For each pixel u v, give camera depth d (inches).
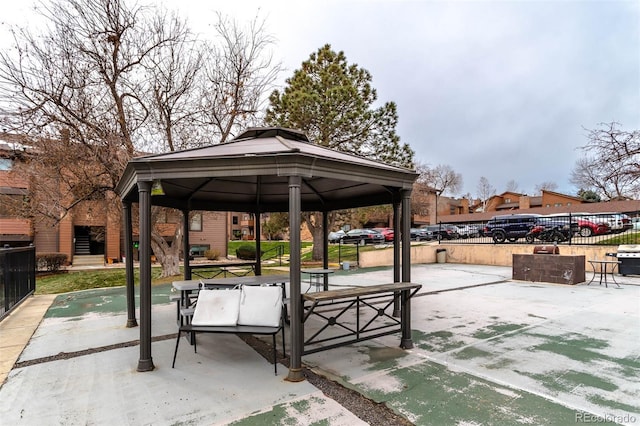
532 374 130.8
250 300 147.8
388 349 161.5
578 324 202.1
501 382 123.7
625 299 273.3
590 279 377.7
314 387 121.5
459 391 116.8
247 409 105.6
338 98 484.1
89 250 813.2
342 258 636.1
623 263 395.9
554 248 379.6
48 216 402.6
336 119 484.7
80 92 360.5
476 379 126.6
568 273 347.9
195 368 140.0
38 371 137.1
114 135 378.3
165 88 414.9
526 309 242.8
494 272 464.4
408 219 175.6
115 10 373.1
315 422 97.7
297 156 126.8
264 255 820.6
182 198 251.8
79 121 366.9
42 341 177.2
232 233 1560.0
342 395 115.0
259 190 254.1
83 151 372.2
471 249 586.6
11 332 195.5
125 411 104.7
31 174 389.7
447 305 258.2
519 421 97.2
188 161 134.6
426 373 132.7
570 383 122.5
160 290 351.9
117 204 417.4
